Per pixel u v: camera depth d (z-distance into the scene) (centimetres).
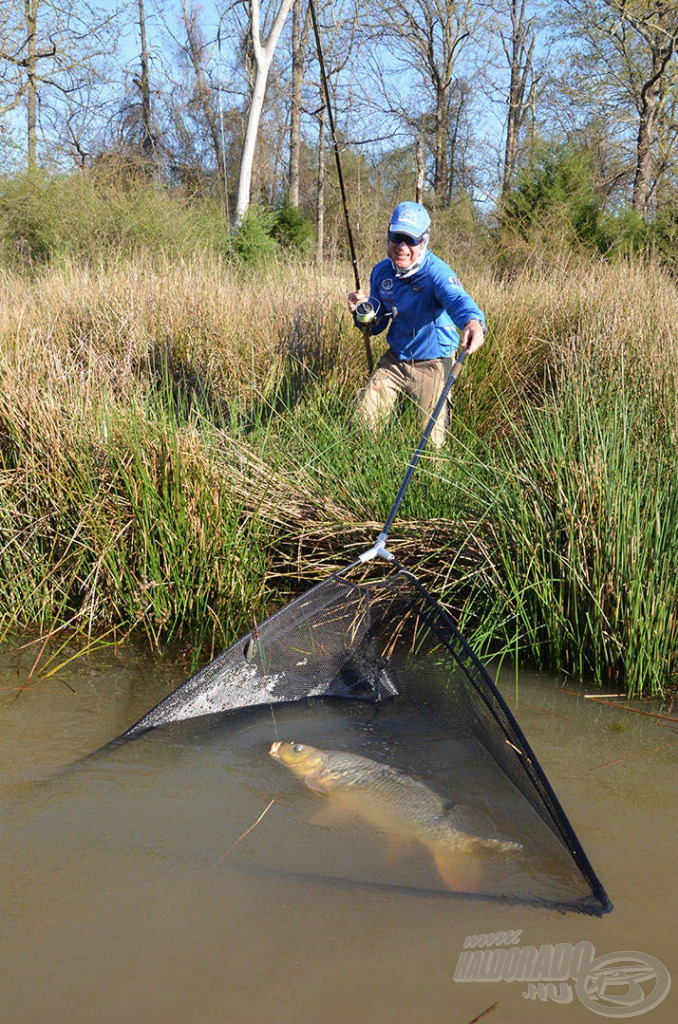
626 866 221
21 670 343
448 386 414
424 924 196
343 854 219
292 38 2647
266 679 304
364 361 625
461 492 422
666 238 1094
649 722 309
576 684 341
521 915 199
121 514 393
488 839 221
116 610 386
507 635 364
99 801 243
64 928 195
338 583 322
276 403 559
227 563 386
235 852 220
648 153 2036
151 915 199
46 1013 172
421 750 265
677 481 366
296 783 252
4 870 213
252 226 1473
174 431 405
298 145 2711
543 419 441
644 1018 172
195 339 608
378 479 443
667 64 2041
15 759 269
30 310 616
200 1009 173
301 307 664
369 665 305
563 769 274
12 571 397
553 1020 171
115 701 315
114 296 650
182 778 256
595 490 363
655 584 339
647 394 441
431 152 2898
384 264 509
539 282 772
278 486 440
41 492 408
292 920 197
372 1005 175
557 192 1309
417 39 2959
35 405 421
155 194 1426
